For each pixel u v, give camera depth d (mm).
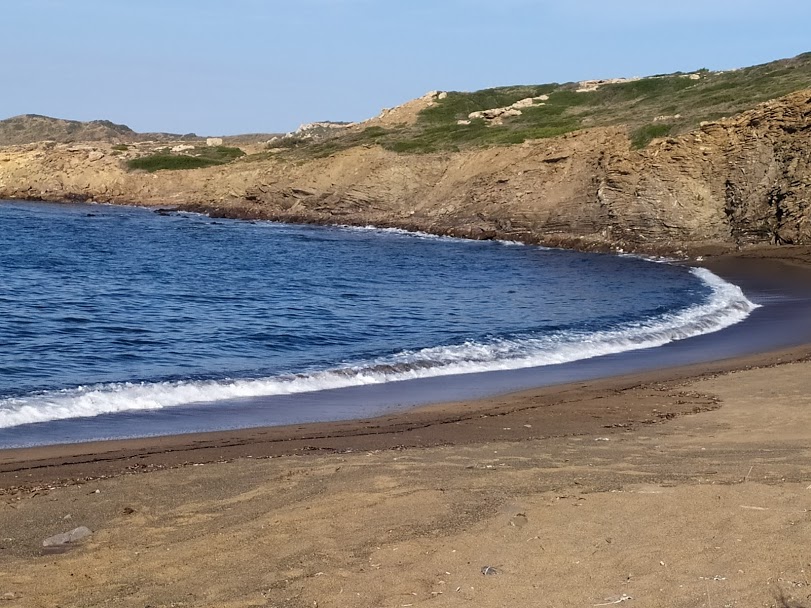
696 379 16766
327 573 6766
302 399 15773
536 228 57688
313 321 25141
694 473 9234
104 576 6895
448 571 6711
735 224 49625
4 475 10297
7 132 186875
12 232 55906
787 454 10023
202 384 16531
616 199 54312
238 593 6469
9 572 7004
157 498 9070
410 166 69750
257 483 9523
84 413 14320
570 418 13586
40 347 20078
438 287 34375
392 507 8352
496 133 72625
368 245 54406
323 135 100938
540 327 24438
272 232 62812
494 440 12055
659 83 85750
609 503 8078
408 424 13609
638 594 6102
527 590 6285
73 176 92125
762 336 22984
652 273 39406
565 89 92938
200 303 28297
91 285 31984
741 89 66250
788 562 6453
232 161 86500
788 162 48312
